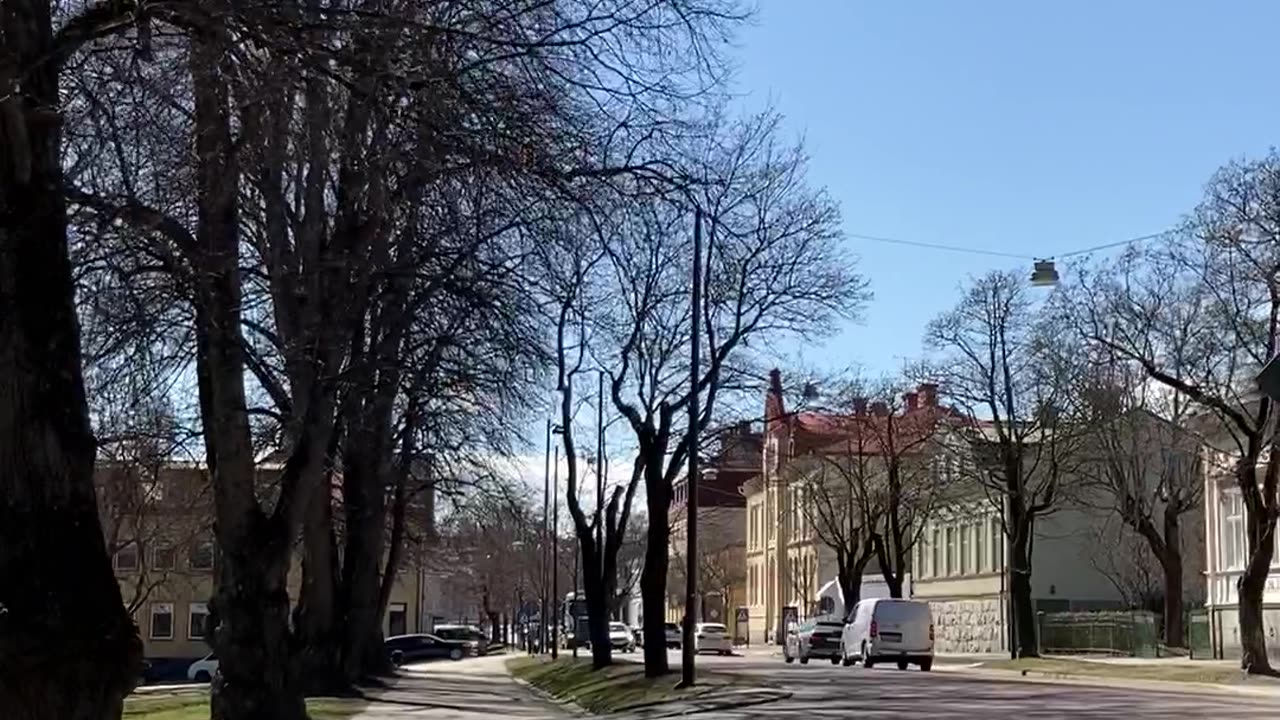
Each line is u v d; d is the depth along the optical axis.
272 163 14.36
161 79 12.46
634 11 12.51
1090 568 66.94
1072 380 47.62
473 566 102.69
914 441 57.69
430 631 115.50
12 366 10.08
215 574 18.86
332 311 18.17
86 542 10.16
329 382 18.38
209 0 10.83
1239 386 36.88
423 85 11.82
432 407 30.86
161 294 16.86
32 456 10.02
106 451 25.97
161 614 77.25
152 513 45.47
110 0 11.05
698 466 35.31
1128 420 49.12
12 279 10.19
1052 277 33.56
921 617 46.50
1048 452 56.69
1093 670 40.94
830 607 72.31
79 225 13.81
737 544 118.12
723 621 118.44
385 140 13.99
